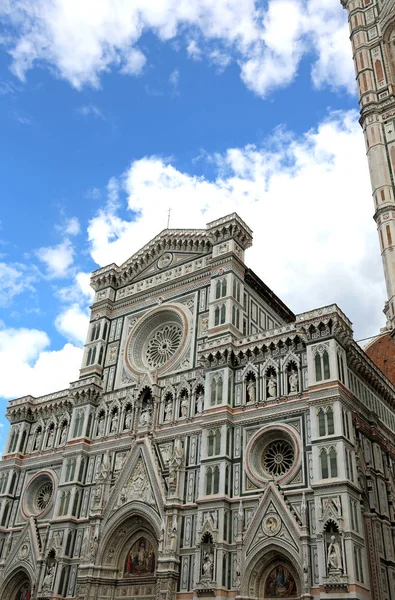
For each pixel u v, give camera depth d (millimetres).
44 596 55344
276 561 45562
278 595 44406
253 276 64750
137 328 67938
